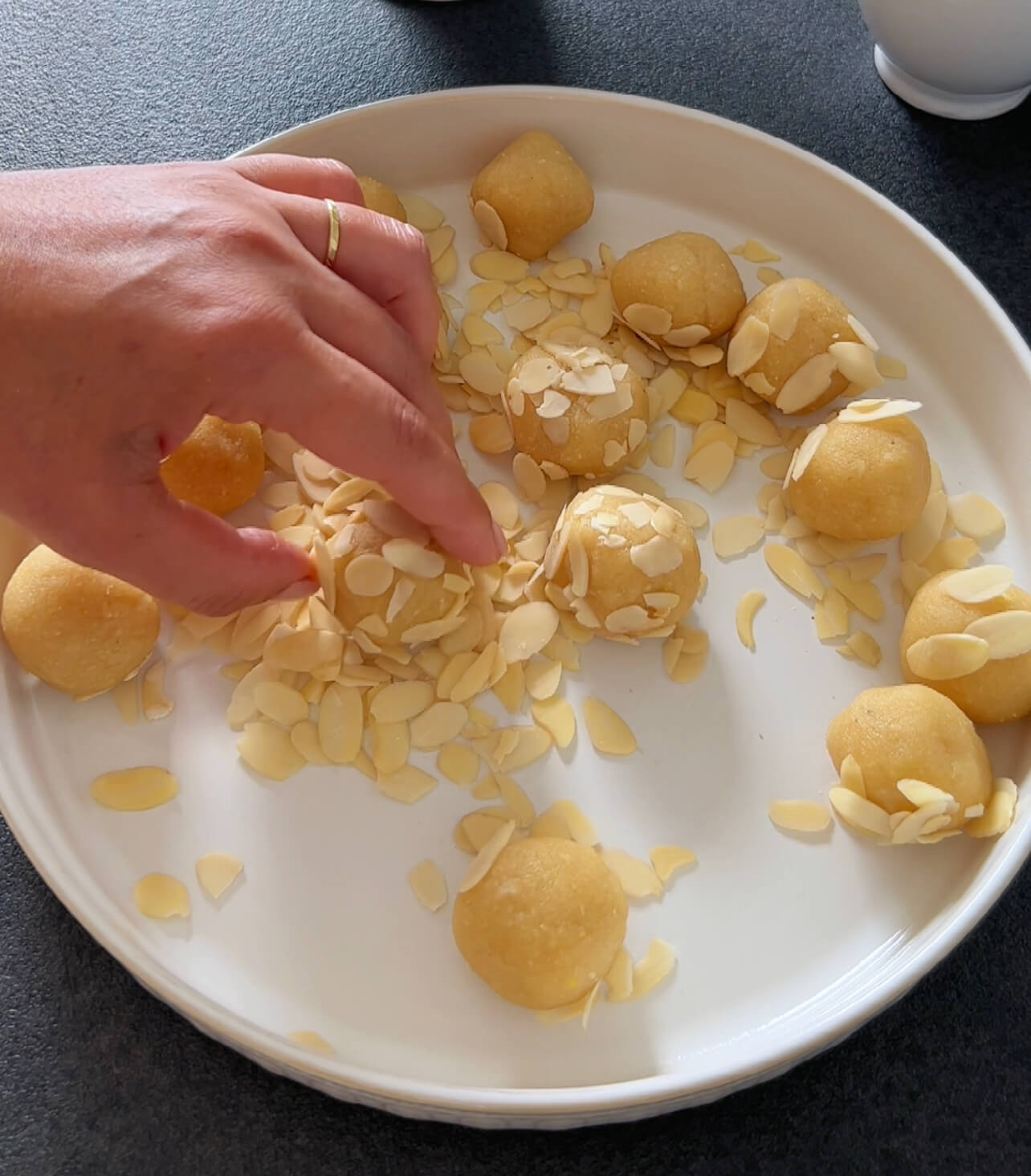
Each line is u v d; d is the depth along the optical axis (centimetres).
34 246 21
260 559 25
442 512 25
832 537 30
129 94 37
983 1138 24
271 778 26
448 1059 23
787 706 27
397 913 25
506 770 26
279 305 22
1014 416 30
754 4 39
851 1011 22
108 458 21
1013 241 35
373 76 38
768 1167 24
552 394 29
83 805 26
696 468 30
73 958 25
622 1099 21
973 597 27
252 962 24
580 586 27
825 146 37
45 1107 24
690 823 26
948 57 34
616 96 33
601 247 33
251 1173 24
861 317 33
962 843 26
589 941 23
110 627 26
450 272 33
